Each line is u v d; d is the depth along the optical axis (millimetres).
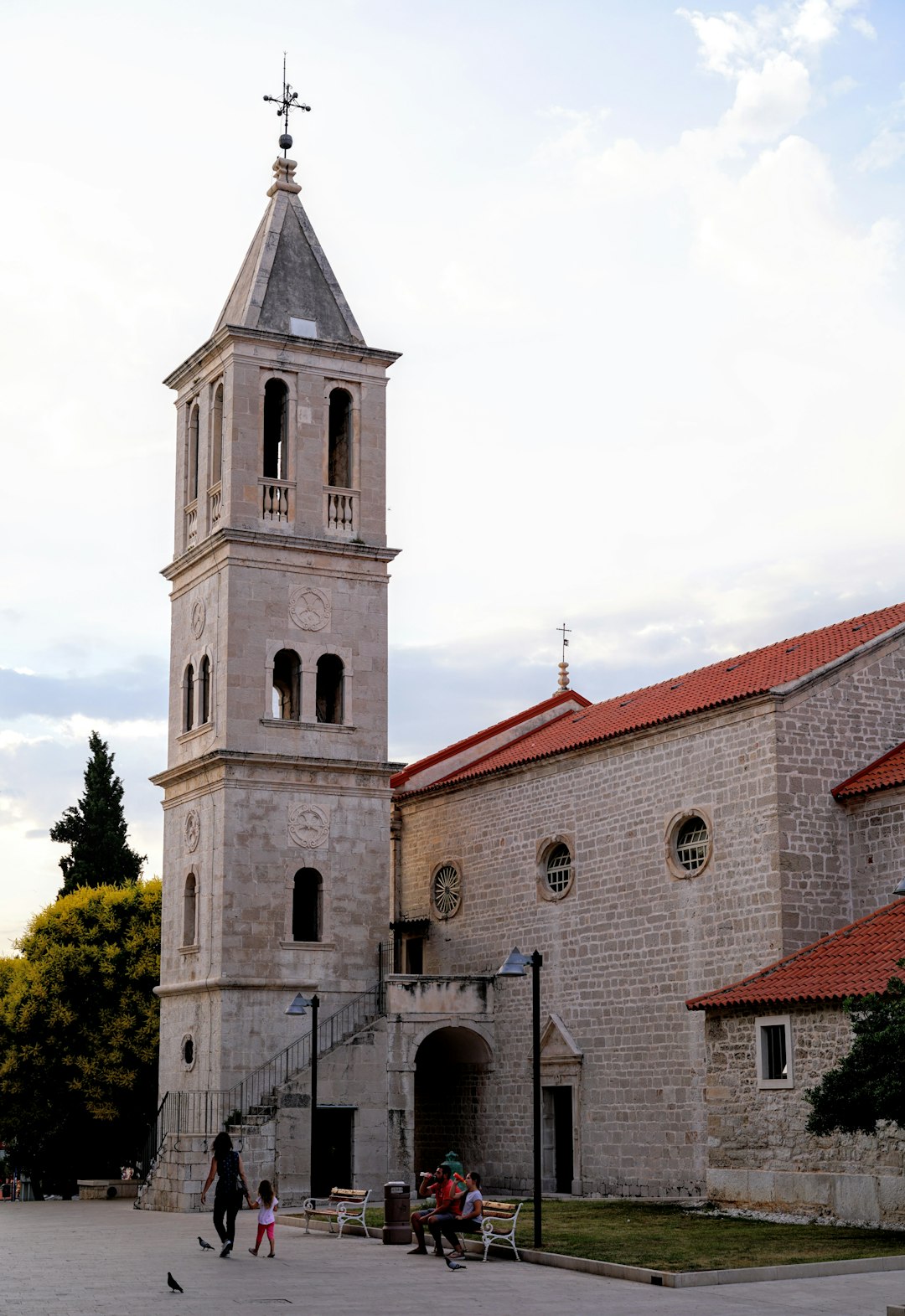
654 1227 31266
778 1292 23078
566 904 45719
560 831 46375
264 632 48969
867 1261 25312
